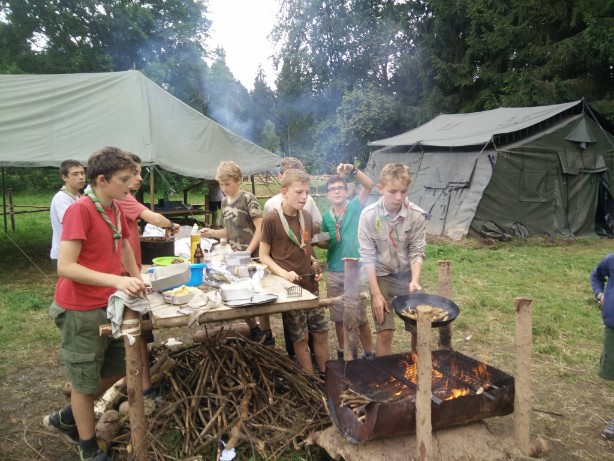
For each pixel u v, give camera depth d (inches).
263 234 139.6
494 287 274.5
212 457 107.9
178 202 421.4
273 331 199.2
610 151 478.9
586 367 168.1
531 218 445.4
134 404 93.0
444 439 97.3
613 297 122.3
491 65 921.5
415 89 1064.2
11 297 245.0
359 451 94.8
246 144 407.2
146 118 339.0
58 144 315.3
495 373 104.0
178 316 97.6
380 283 136.0
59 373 160.2
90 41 1054.4
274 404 121.3
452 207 447.5
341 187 150.3
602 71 808.9
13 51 1003.3
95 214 96.2
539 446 99.8
